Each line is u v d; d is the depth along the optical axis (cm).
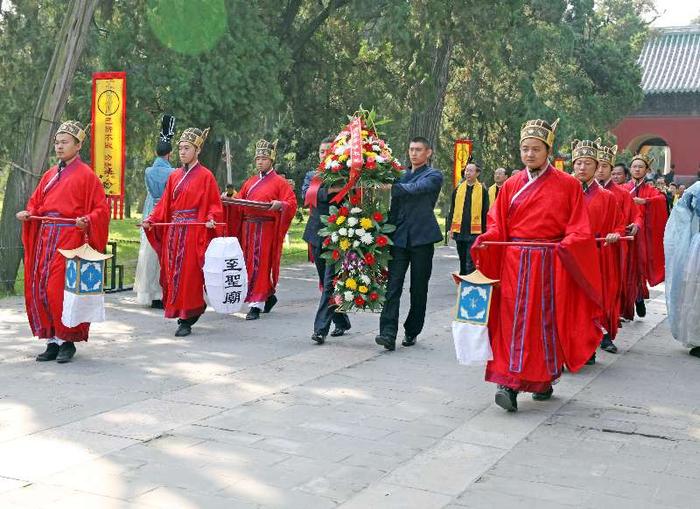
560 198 625
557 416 620
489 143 3366
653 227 1097
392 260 850
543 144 624
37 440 530
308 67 2323
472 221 1423
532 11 3066
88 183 764
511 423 596
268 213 1058
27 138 1280
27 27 1988
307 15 2409
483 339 614
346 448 529
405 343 873
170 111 1789
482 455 523
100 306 743
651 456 528
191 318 920
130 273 1529
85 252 741
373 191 846
